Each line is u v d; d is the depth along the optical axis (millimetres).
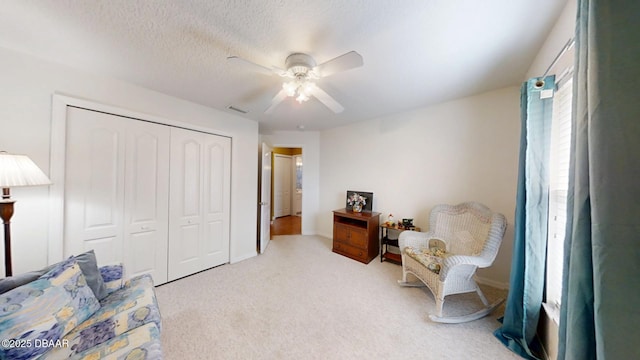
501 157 2354
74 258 1369
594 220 587
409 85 2201
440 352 1487
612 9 565
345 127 3965
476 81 2119
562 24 1233
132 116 2156
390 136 3289
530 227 1466
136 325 1218
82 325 1167
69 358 963
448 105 2689
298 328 1716
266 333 1657
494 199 2395
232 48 1564
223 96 2438
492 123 2395
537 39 1468
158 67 1833
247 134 3287
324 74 1627
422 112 2924
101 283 1423
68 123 1834
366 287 2369
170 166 2471
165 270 2441
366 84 2174
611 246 551
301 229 4719
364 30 1368
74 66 1821
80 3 1153
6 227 1406
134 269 2219
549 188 1459
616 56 554
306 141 4484
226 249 3033
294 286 2389
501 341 1581
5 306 957
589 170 617
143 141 2264
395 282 2486
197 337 1608
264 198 3785
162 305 2014
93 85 1933
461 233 2273
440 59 1715
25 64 1632
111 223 2076
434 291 1895
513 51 1604
